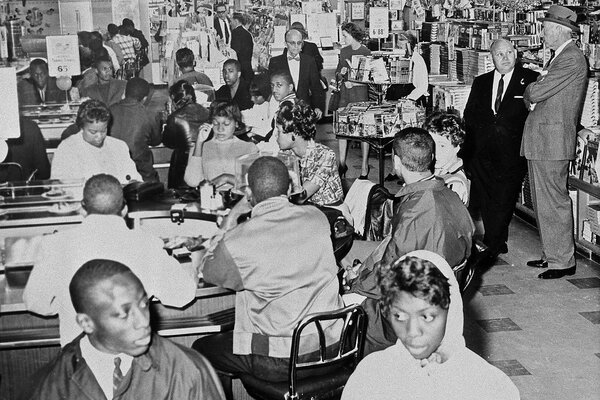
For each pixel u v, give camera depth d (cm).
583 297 576
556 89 582
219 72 716
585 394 431
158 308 337
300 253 311
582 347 493
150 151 543
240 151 483
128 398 225
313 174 471
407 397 213
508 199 649
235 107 493
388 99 960
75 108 552
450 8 1055
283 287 309
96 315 216
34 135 472
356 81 838
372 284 353
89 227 303
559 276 616
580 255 666
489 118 645
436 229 350
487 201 656
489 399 209
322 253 315
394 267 204
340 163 914
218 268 307
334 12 1008
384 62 834
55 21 584
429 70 988
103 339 220
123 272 219
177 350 231
